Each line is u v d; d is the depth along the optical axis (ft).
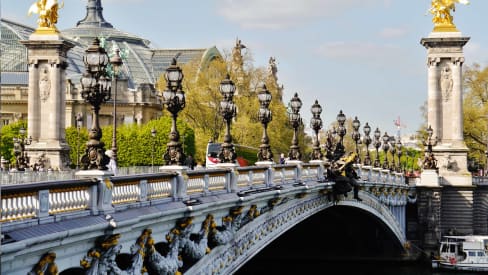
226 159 122.93
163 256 90.99
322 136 451.94
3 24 456.86
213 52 539.29
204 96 344.69
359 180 227.81
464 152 339.16
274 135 338.34
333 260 290.35
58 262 64.13
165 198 90.48
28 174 120.26
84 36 618.44
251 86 360.89
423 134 428.97
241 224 124.88
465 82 429.79
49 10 321.73
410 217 329.52
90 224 67.62
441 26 351.46
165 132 310.45
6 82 411.13
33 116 315.58
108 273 73.51
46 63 317.22
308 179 177.68
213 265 108.88
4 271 55.11
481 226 337.93
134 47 626.23
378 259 298.35
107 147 311.47
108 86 78.64
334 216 261.65
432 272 290.35
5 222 57.41
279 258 286.25
